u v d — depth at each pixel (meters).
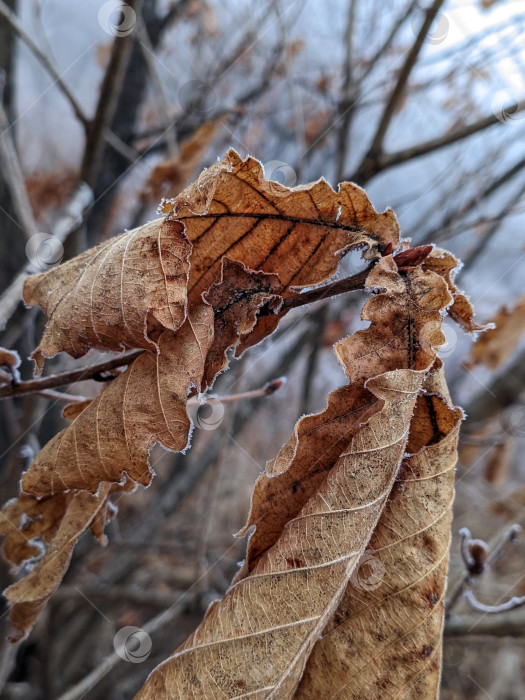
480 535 0.53
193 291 0.12
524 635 0.25
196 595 0.31
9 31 0.41
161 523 0.52
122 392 0.11
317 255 0.12
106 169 0.45
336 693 0.10
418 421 0.11
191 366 0.11
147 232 0.11
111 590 0.42
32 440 0.28
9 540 0.14
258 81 0.50
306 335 0.47
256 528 0.11
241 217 0.12
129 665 0.51
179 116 0.42
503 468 0.43
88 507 0.13
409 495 0.11
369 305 0.11
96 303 0.11
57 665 0.48
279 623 0.10
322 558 0.10
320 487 0.11
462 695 0.48
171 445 0.11
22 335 0.34
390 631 0.10
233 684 0.10
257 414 0.59
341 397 0.11
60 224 0.24
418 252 0.12
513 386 0.41
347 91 0.37
